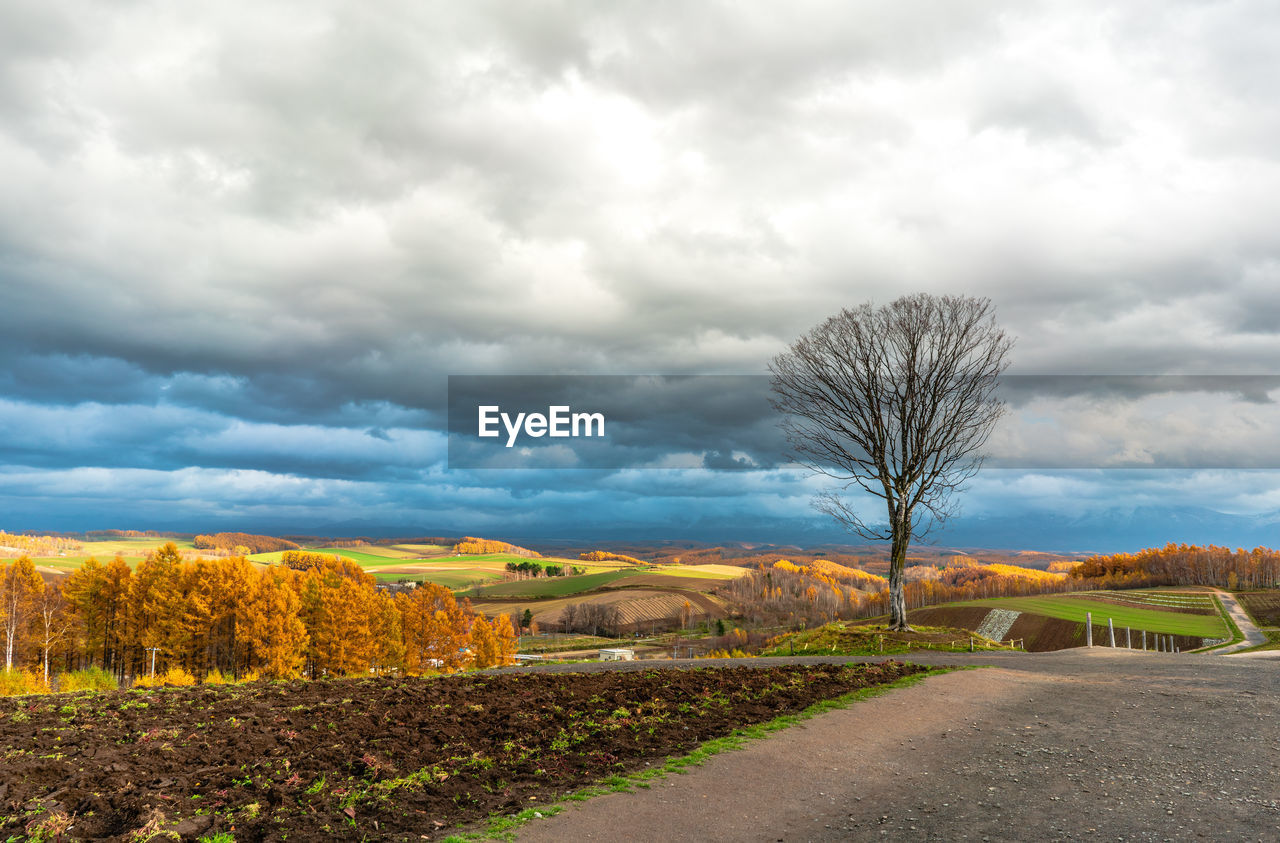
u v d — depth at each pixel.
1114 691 15.62
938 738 11.91
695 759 10.24
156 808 7.59
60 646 61.59
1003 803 8.65
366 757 9.73
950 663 21.33
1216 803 8.34
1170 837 7.37
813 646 30.83
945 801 8.80
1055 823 7.90
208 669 55.88
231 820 7.49
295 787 8.63
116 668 62.44
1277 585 133.88
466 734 11.52
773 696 14.76
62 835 6.86
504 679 17.28
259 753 10.11
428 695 14.90
